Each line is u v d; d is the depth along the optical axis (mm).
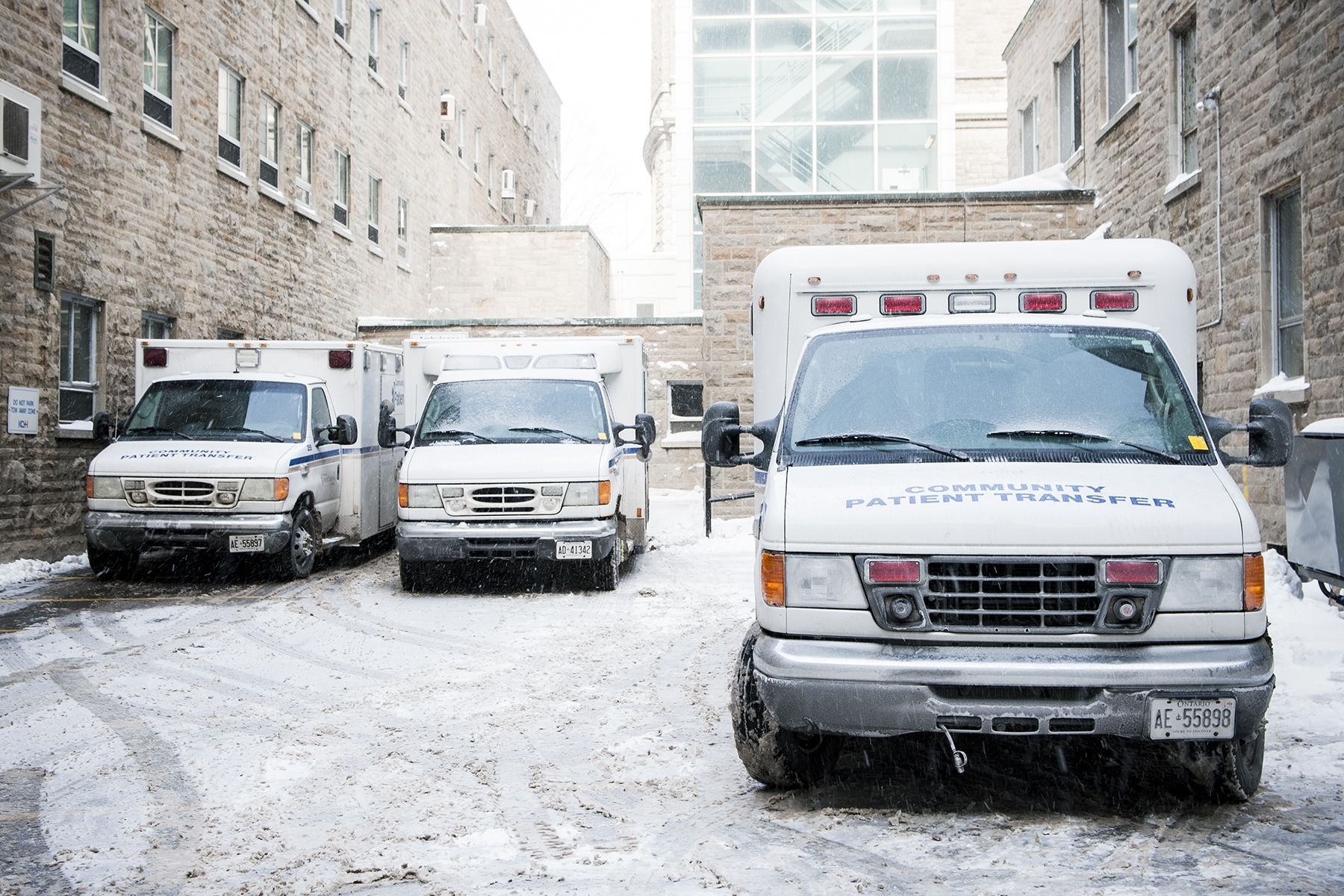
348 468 14461
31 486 14008
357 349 14523
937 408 5578
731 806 5152
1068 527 4691
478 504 11789
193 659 8711
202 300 18500
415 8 31344
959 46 36188
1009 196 19672
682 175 32812
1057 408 5512
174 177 17562
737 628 9945
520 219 45750
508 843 4676
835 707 4707
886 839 4672
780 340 9117
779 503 5066
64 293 14781
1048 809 5055
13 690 7656
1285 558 11602
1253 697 4539
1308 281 12516
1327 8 12055
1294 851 4461
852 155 32594
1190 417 5438
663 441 25000
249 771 5758
